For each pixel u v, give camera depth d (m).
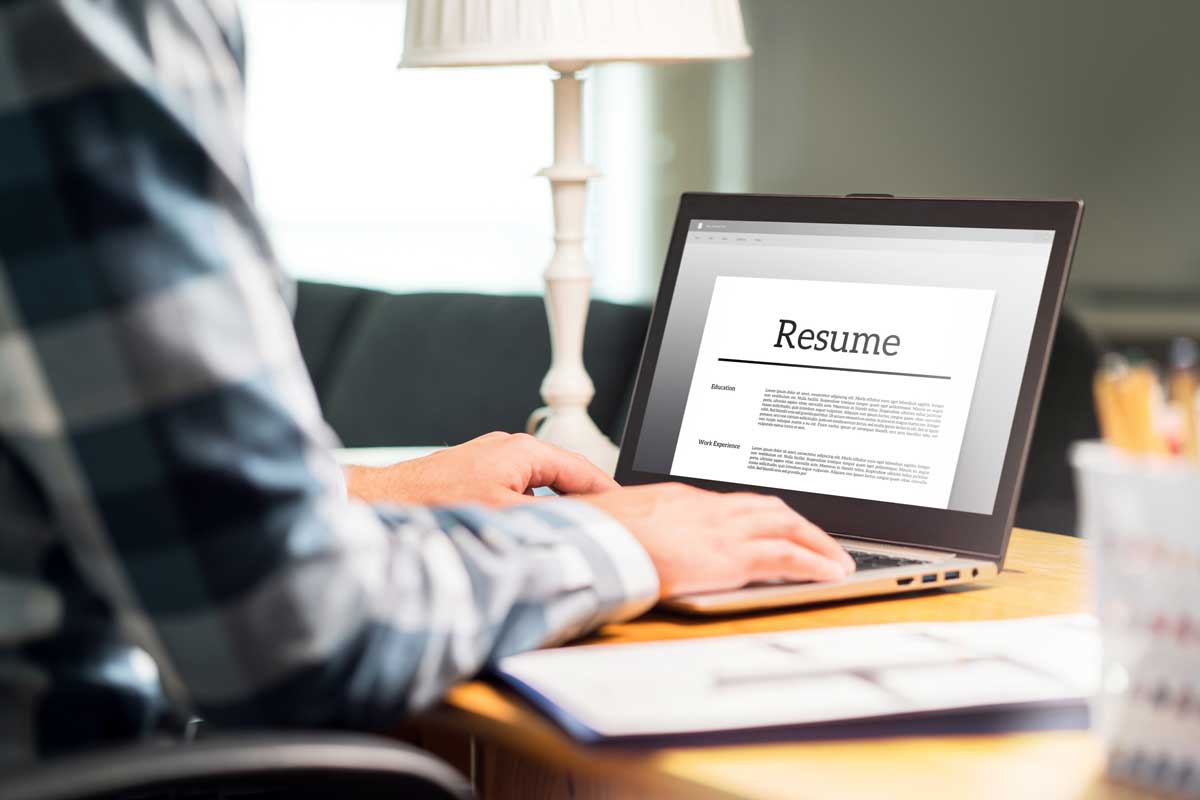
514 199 5.12
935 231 1.12
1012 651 0.74
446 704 0.70
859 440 1.09
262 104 5.14
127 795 0.68
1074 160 3.63
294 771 0.56
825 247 1.16
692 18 1.52
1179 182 3.40
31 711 0.66
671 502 0.88
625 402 2.13
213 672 0.63
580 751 0.62
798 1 4.26
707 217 1.23
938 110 3.94
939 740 0.63
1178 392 0.57
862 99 4.13
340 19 5.12
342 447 2.49
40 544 0.64
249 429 0.61
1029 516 1.65
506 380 2.30
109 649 0.69
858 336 1.12
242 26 0.72
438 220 5.18
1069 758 0.60
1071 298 3.62
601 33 1.48
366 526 0.68
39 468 0.62
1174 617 0.54
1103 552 0.56
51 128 0.59
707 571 0.85
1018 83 3.74
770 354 1.16
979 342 1.06
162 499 0.60
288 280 0.72
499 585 0.72
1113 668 0.56
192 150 0.62
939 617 0.88
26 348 0.60
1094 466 0.55
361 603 0.64
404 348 2.46
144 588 0.62
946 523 1.03
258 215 0.67
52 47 0.59
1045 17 3.67
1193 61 3.36
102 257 0.59
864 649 0.75
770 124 4.39
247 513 0.61
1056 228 1.06
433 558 0.71
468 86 5.11
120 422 0.60
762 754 0.61
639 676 0.69
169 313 0.60
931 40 3.93
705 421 1.16
